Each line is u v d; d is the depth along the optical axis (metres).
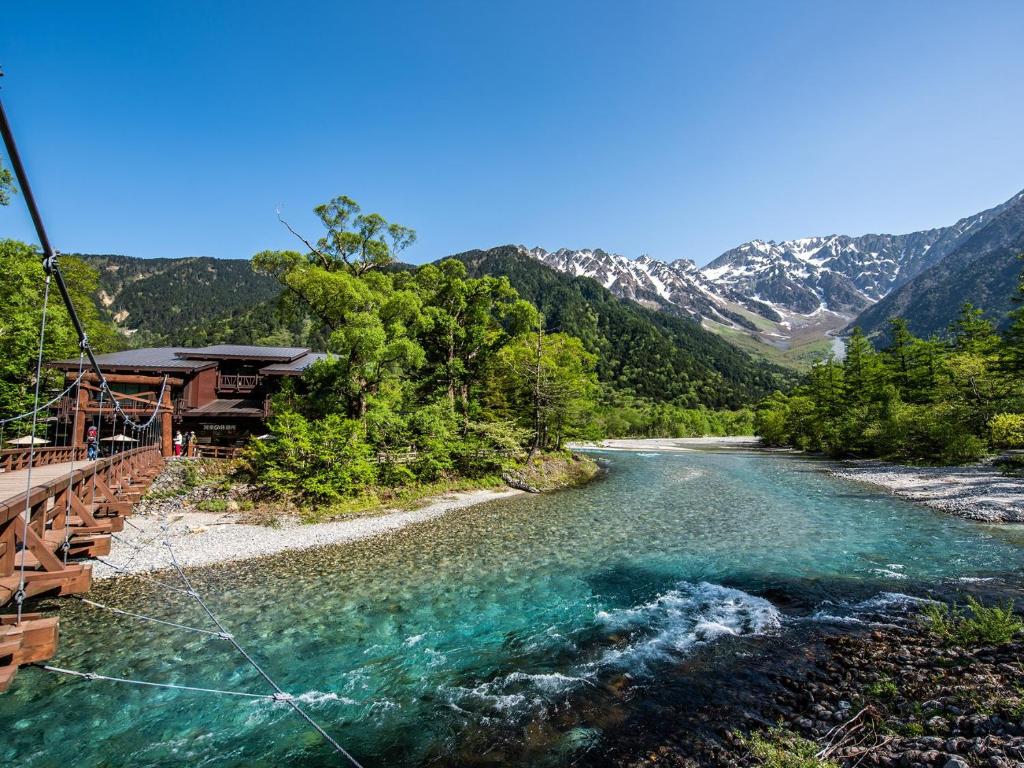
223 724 7.54
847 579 12.97
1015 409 34.84
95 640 10.42
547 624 10.93
